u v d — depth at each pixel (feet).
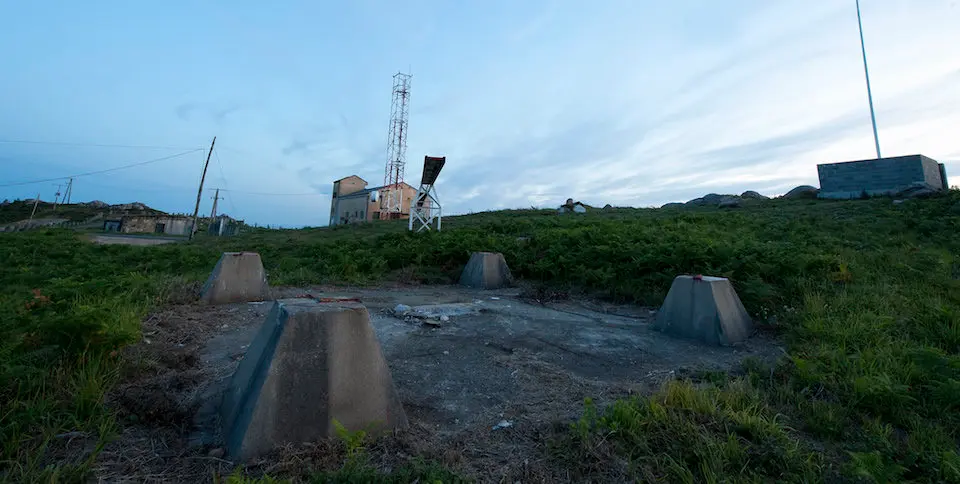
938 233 37.19
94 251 50.19
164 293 20.27
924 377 10.57
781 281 21.48
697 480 7.29
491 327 18.22
